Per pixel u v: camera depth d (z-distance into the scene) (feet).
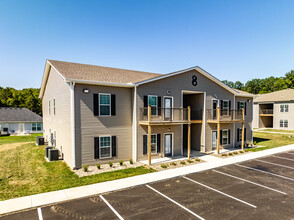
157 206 24.00
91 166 40.11
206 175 35.65
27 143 68.74
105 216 21.72
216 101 59.77
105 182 31.32
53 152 44.42
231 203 24.82
